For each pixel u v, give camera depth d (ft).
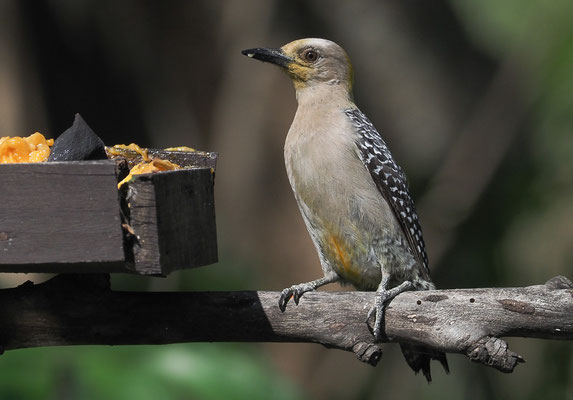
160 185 17.44
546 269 46.37
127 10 48.73
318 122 27.94
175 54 49.83
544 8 44.21
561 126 43.98
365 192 27.25
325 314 21.68
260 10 49.60
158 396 29.32
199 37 49.70
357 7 51.72
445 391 47.42
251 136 49.08
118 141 49.57
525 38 45.55
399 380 47.96
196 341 21.59
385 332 21.59
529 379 46.29
